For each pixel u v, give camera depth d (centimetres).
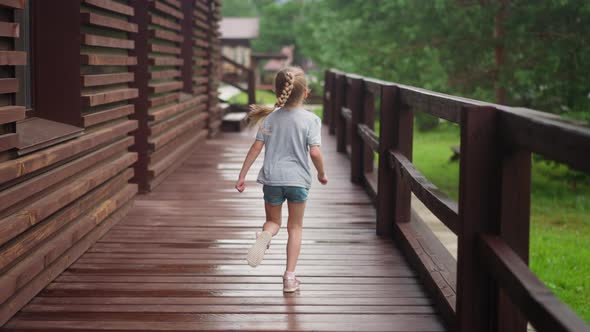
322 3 2336
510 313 387
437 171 1736
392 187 686
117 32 748
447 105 456
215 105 1670
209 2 1538
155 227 720
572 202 1349
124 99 749
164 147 1013
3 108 432
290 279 521
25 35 595
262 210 806
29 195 475
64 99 618
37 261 484
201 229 715
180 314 475
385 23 1568
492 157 384
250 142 1470
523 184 377
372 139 771
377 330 452
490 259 365
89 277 552
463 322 399
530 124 328
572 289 792
